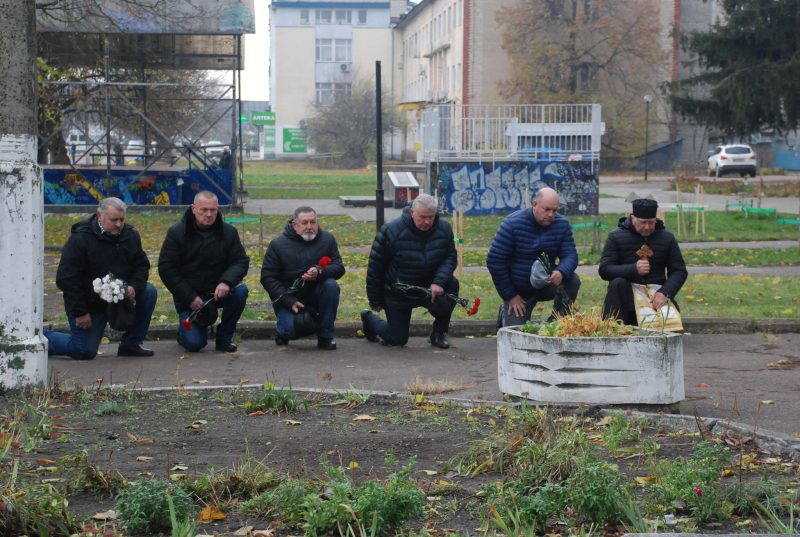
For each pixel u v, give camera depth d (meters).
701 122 44.81
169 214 33.28
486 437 6.20
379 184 21.34
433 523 4.70
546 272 10.10
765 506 4.82
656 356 7.21
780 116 42.12
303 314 10.99
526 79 70.12
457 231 17.58
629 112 71.25
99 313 10.30
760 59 41.75
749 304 13.86
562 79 70.62
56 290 16.14
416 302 11.00
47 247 24.36
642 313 10.30
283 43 112.44
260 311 13.05
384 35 112.31
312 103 94.00
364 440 6.38
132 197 34.31
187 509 4.67
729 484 5.20
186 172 35.53
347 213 33.97
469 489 5.23
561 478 5.09
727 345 11.14
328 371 9.67
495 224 29.64
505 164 33.34
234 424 6.87
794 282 16.41
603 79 72.00
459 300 10.85
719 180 54.88
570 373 7.25
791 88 40.16
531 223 10.51
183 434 6.56
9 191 7.79
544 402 7.32
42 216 8.05
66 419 7.00
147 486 4.73
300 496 4.76
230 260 10.80
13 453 5.91
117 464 5.72
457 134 33.50
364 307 13.48
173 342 11.59
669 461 5.61
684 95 46.03
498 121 33.47
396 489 4.68
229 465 5.69
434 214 10.90
